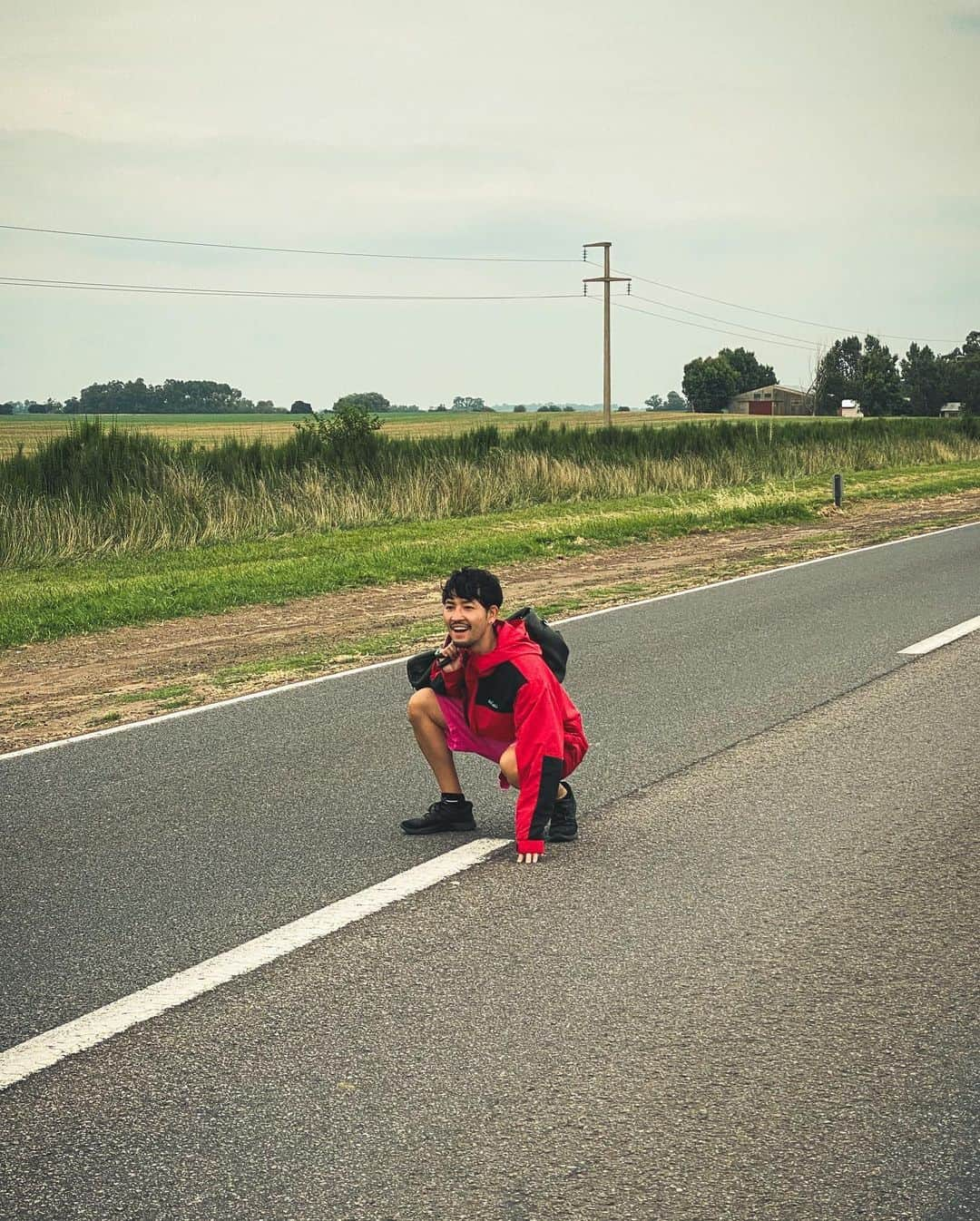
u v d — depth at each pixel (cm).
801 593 1416
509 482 2767
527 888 516
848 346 15862
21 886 534
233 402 14812
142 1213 302
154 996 420
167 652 1197
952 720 793
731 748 743
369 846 577
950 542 1917
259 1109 346
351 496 2403
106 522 2075
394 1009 407
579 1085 356
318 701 922
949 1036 382
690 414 13475
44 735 855
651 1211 299
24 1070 371
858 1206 299
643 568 1766
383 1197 306
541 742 545
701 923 476
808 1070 362
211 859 564
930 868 532
